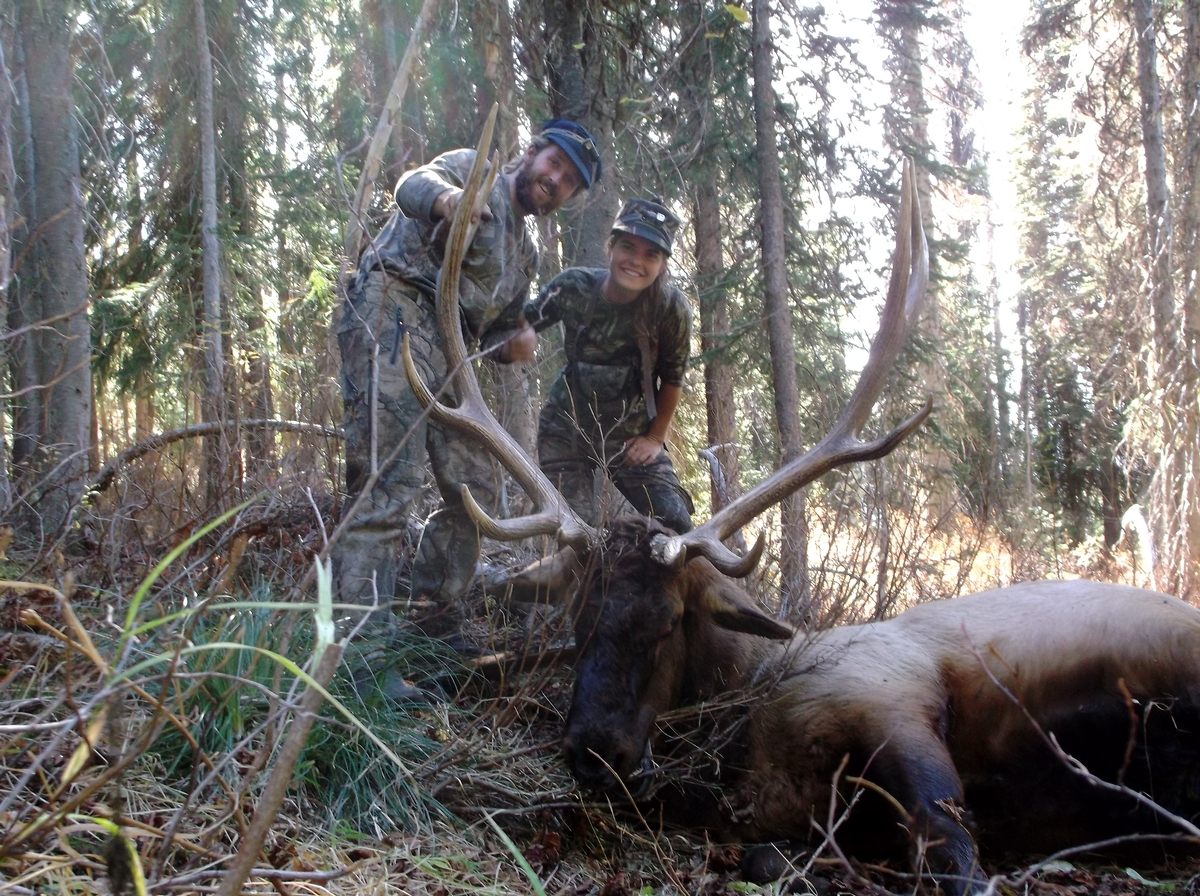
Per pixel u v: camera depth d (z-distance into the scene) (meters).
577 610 3.72
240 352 7.61
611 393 5.39
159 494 5.05
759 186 9.14
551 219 8.27
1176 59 12.73
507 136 7.82
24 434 5.21
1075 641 3.95
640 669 3.50
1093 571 10.75
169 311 10.52
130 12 11.22
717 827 3.73
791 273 10.22
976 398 13.54
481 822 3.42
